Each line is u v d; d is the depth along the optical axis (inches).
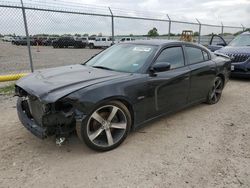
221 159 121.6
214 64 198.2
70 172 109.5
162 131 153.3
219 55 230.8
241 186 101.4
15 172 108.9
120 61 156.6
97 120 120.7
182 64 168.4
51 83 122.0
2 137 141.4
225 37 666.2
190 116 181.2
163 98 152.0
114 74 137.6
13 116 175.8
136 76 136.9
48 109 109.9
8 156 121.4
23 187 99.3
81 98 111.8
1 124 160.4
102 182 103.0
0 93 239.9
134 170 111.6
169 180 104.7
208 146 135.0
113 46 183.5
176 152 127.9
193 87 177.5
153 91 143.2
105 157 122.0
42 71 153.5
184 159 121.1
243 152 128.8
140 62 148.0
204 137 146.1
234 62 305.3
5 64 464.4
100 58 173.3
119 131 132.1
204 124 166.2
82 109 112.7
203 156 124.3
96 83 121.4
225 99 230.2
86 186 100.5
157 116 153.1
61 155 123.2
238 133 152.5
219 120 174.2
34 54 641.0
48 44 422.3
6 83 285.7
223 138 145.2
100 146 124.1
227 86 287.1
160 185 101.4
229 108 202.1
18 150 127.3
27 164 115.0
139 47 163.3
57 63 467.2
